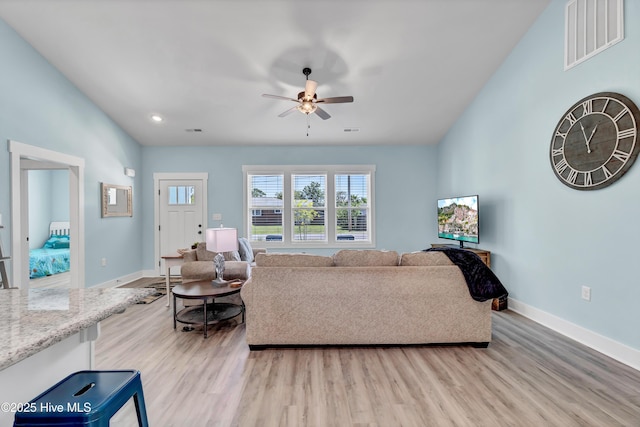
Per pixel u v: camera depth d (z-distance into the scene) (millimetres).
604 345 2537
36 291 1358
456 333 2672
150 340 2836
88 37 3332
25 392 1134
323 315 2654
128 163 5344
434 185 5957
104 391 1066
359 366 2369
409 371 2287
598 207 2586
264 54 3549
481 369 2309
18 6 2973
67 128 3965
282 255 2744
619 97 2381
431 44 3457
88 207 4375
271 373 2262
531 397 1951
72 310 1113
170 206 5832
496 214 3971
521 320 3318
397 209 5961
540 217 3219
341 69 3803
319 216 6035
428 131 5422
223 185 5875
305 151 5926
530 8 3086
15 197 3205
